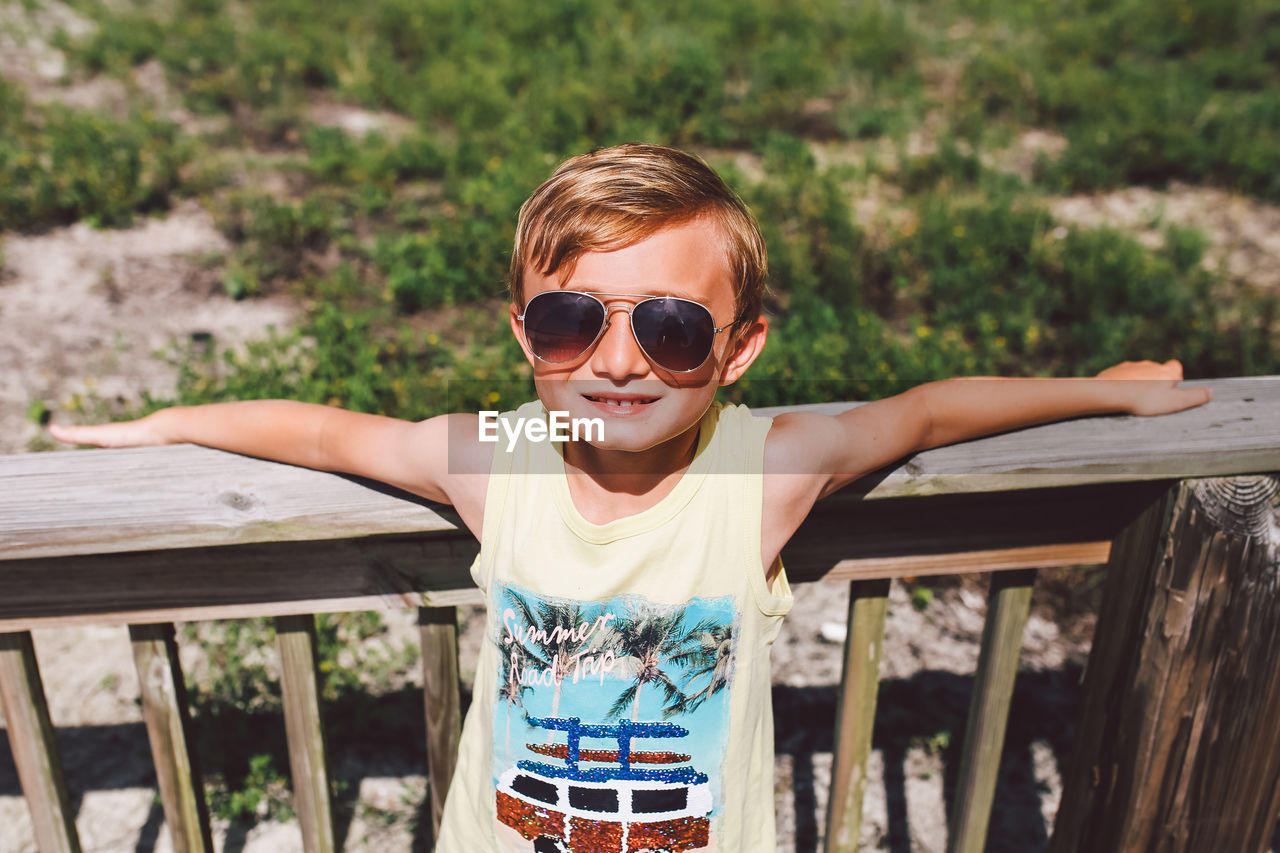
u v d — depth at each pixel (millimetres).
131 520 1442
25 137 6605
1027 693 3137
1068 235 6203
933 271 5824
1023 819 2723
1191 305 5660
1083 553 1780
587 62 8836
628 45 8969
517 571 1388
